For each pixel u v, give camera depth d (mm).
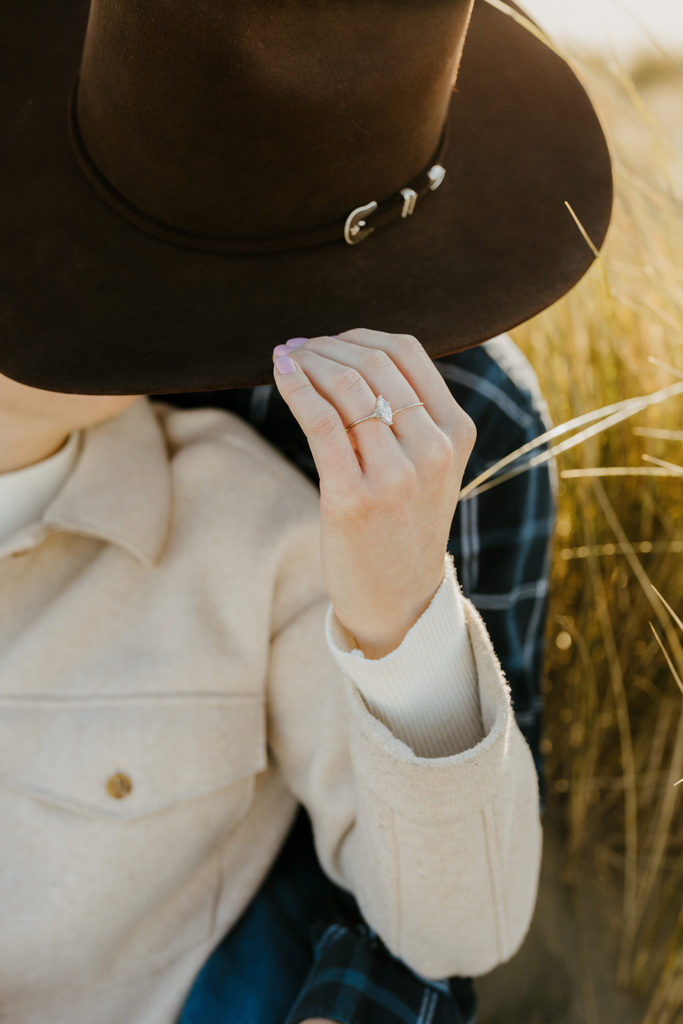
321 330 677
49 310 673
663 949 1013
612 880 1105
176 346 669
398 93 641
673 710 1050
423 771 663
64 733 766
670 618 1017
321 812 782
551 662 1108
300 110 631
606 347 997
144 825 769
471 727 689
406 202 683
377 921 754
